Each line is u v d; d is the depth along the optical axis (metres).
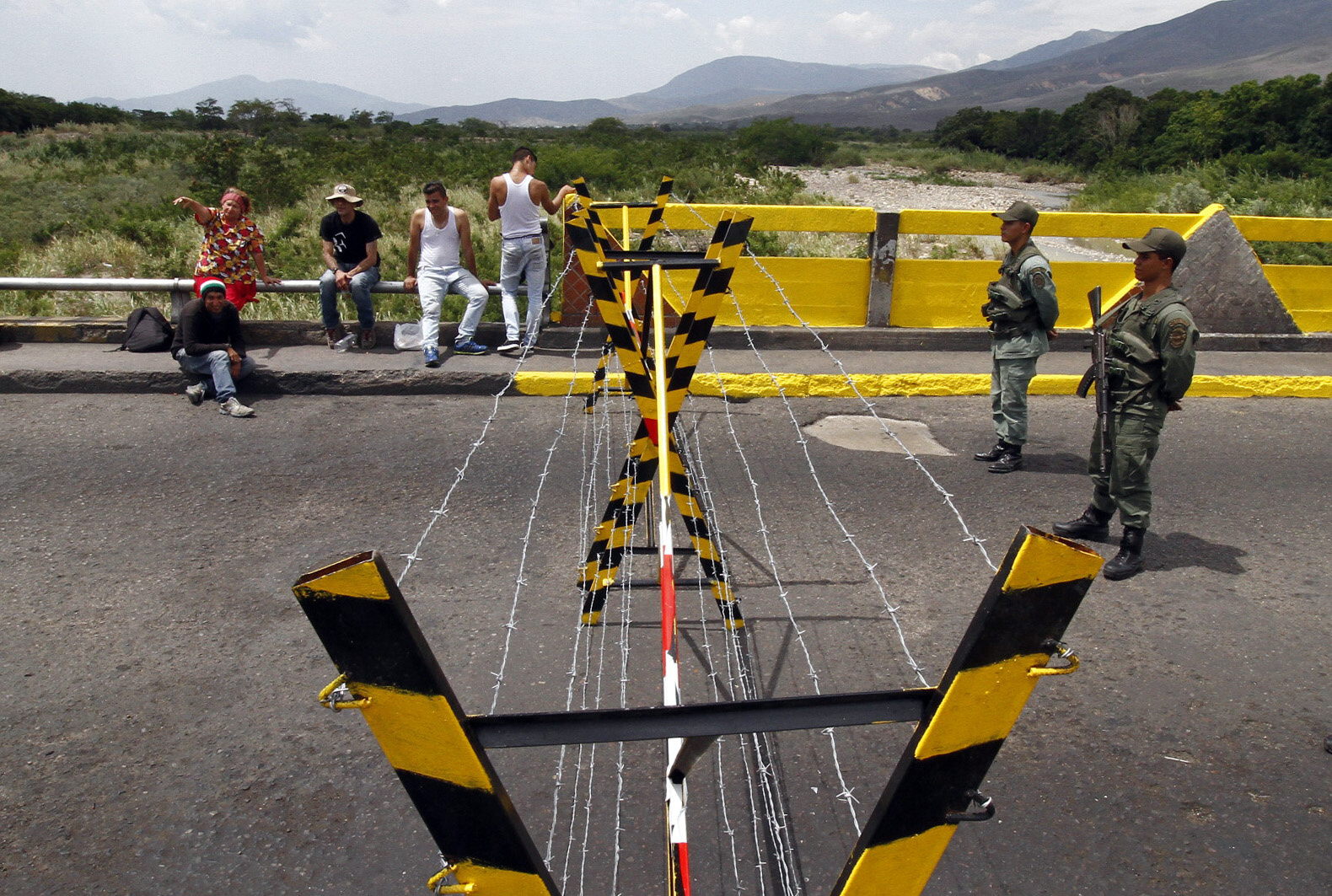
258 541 5.44
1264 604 4.90
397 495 6.08
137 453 6.75
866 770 3.60
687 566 5.22
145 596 4.83
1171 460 6.97
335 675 4.20
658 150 45.12
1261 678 4.25
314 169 28.91
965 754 1.78
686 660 4.29
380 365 8.27
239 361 7.79
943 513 5.94
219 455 6.72
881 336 9.29
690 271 8.98
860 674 4.18
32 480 6.23
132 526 5.61
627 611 4.74
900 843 1.85
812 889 3.03
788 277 9.29
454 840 1.79
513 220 8.45
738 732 1.73
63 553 5.27
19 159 34.44
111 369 7.99
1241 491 6.41
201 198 20.69
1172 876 3.12
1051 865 3.16
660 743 3.76
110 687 4.09
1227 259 9.55
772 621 4.63
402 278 12.91
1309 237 9.63
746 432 7.42
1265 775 3.61
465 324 8.66
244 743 3.75
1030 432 7.54
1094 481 5.49
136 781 3.53
